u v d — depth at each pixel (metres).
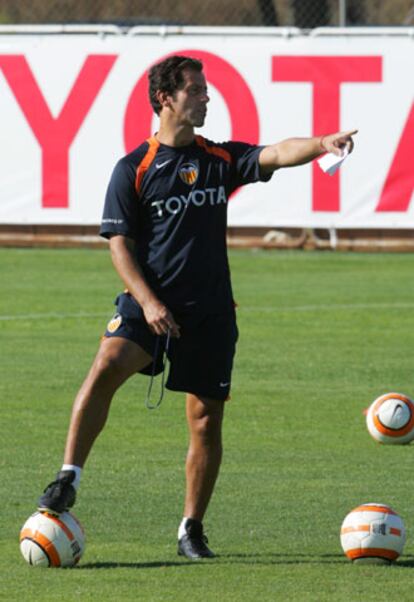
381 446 37.03
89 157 82.38
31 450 36.03
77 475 25.25
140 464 34.69
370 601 23.12
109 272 75.88
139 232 25.91
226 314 26.14
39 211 83.31
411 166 79.62
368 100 79.62
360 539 25.39
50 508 25.09
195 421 26.33
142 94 81.44
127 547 26.89
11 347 52.78
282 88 80.31
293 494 31.52
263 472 33.78
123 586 24.00
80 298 66.12
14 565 25.41
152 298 24.97
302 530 28.33
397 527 25.53
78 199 82.81
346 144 25.28
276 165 25.88
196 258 25.78
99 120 82.06
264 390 44.59
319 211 80.69
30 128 82.81
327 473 33.69
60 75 82.19
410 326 58.47
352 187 80.25
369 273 75.62
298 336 55.72
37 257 82.12
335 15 102.88
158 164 25.59
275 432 38.53
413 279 73.31
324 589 23.80
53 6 123.50
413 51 79.06
